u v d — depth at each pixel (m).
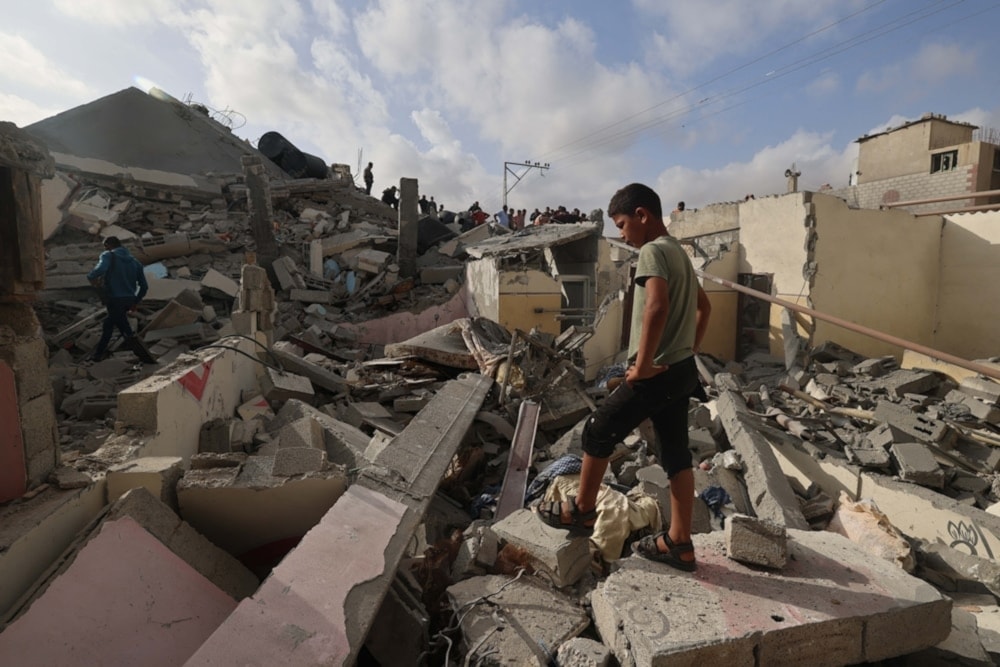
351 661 1.96
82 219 14.67
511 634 2.54
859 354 10.56
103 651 2.06
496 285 12.82
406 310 15.60
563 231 15.70
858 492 4.87
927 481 4.66
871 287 11.19
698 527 4.10
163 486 2.91
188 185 17.89
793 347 10.55
